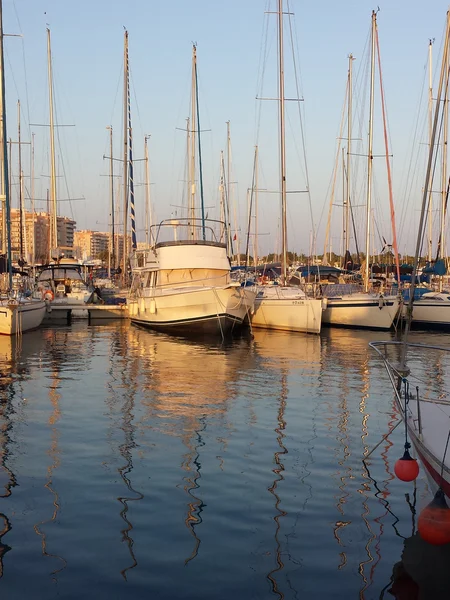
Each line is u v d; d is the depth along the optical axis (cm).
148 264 2708
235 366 1745
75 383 1466
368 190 3077
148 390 1388
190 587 548
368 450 945
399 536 652
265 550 618
